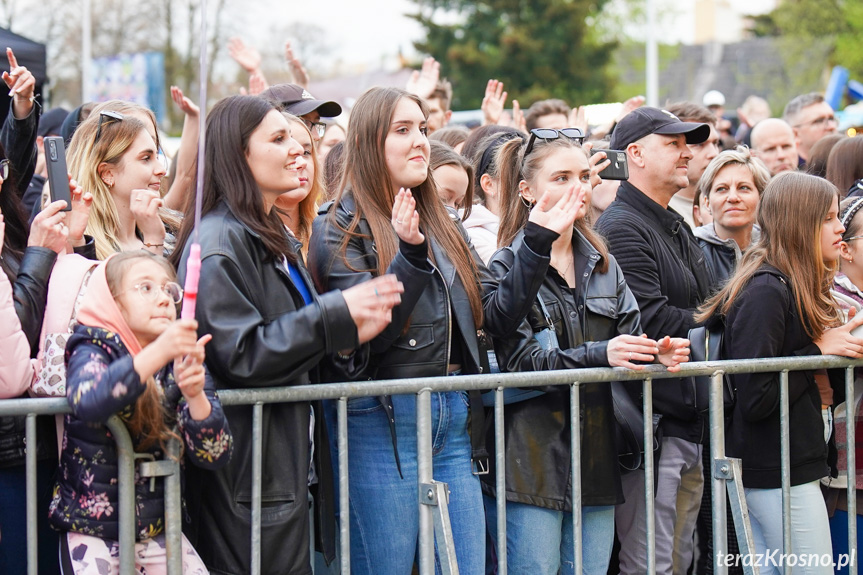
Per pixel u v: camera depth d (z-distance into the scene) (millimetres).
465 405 3244
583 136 3754
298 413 2908
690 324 3947
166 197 4820
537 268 3205
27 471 2631
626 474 3789
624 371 3312
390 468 3133
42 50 6746
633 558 3816
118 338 2615
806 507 3656
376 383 2961
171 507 2693
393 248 3168
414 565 3781
